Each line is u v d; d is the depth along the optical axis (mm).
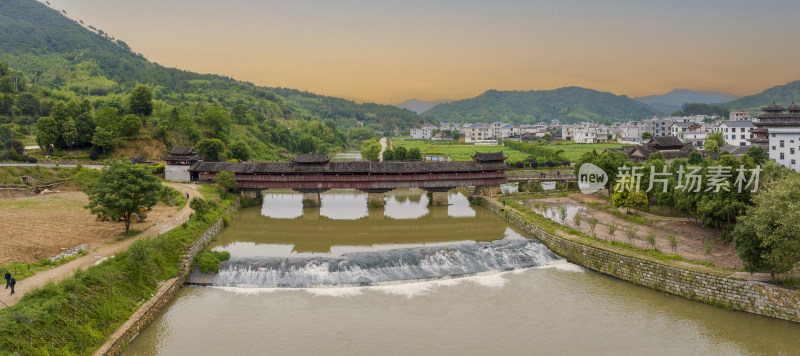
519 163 157875
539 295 58688
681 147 166250
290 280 60969
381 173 106500
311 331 49062
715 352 45531
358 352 45219
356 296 57688
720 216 67250
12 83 178000
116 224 73250
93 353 40844
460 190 138375
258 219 97812
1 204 80938
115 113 148000
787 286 50938
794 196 52719
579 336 48562
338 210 108188
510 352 45531
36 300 42375
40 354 37312
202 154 149875
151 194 69000
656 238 73312
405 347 46188
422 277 63281
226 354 44531
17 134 152625
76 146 138375
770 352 45406
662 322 51469
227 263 64250
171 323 50250
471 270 66188
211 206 89250
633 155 160875
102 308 45812
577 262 70125
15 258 54969
